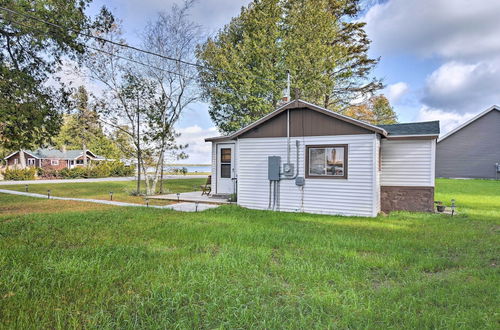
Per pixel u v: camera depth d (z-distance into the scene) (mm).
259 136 9672
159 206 9859
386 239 5633
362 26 22594
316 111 8805
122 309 2744
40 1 8555
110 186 17938
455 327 2453
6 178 23953
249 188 9828
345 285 3381
